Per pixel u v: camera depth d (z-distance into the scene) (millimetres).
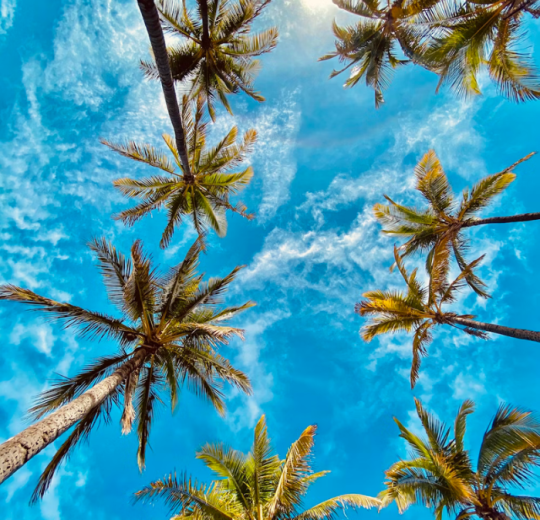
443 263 12938
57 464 6852
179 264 10414
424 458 11750
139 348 9570
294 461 8164
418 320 13500
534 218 11656
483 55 11664
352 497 8523
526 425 9328
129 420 7746
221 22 12844
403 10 13016
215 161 15258
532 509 9359
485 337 11797
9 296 7359
